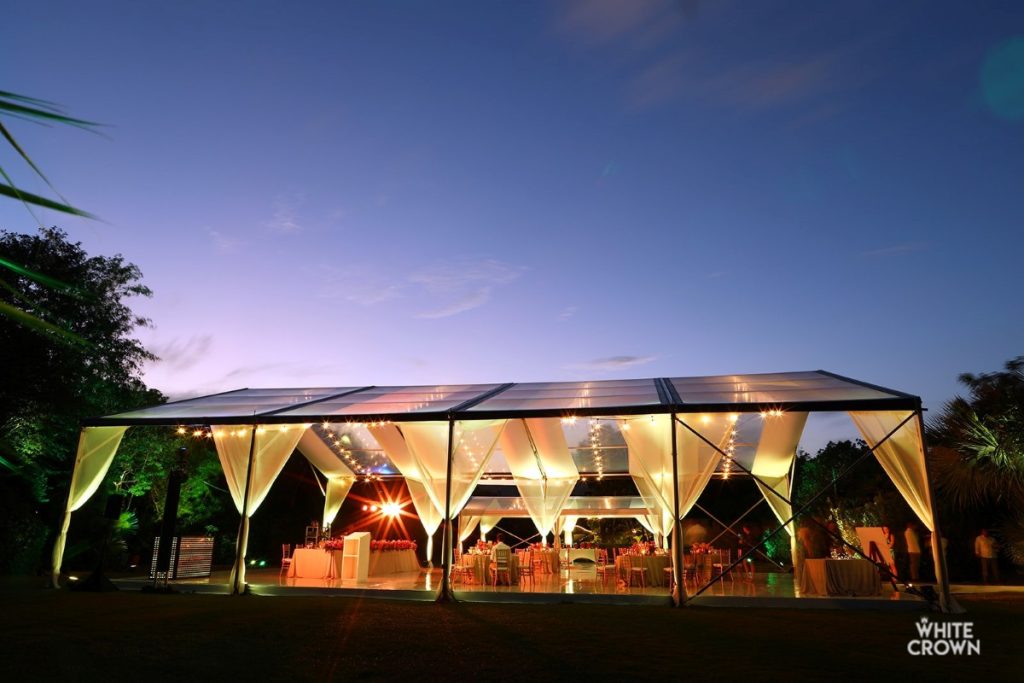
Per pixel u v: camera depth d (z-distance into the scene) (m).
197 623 7.95
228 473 11.73
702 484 11.91
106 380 17.47
